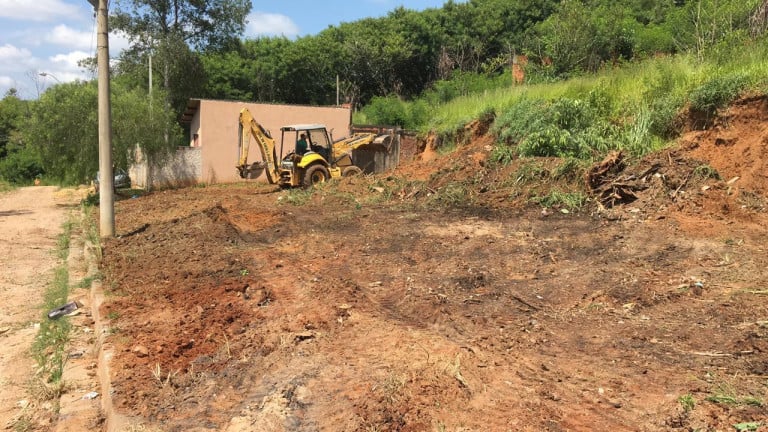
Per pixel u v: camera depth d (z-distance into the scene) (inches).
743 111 369.7
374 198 496.1
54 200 864.9
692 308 214.4
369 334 201.6
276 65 1892.2
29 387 200.7
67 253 412.5
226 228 418.3
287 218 447.2
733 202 324.8
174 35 1241.4
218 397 167.9
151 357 196.9
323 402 155.5
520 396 152.3
